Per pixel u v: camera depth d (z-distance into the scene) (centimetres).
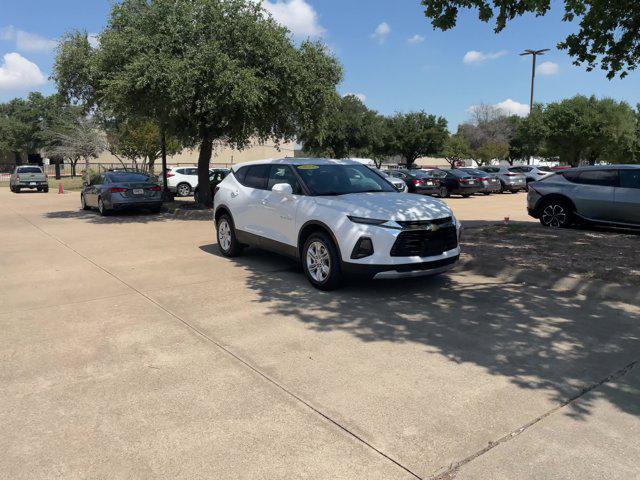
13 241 1086
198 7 1387
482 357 446
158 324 533
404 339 487
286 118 1647
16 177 2998
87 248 994
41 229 1281
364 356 447
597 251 838
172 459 300
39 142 6731
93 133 3656
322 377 406
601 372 417
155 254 925
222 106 1378
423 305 594
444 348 465
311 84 1534
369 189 730
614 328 518
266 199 761
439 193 2491
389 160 6831
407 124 4788
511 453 305
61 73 1686
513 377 407
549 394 379
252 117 1492
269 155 6512
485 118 6138
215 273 763
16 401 369
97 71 1432
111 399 371
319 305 594
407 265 596
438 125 4806
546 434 325
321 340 485
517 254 820
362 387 389
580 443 315
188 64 1323
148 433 327
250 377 406
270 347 468
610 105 3312
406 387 389
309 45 1574
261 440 319
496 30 794
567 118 3312
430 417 345
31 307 597
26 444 315
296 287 676
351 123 4169
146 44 1362
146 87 1366
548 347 468
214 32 1402
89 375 411
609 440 319
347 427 333
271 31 1427
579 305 595
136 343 479
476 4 782
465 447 311
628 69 955
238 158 6272
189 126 1528
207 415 348
